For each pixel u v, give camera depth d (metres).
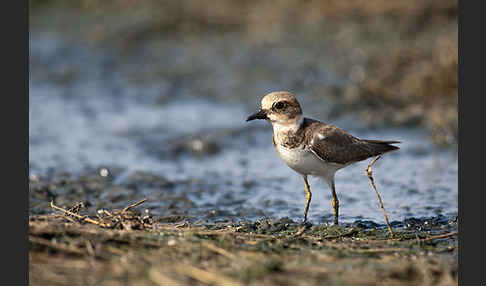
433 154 13.96
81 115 17.20
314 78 18.50
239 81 18.97
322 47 20.61
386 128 15.48
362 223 10.05
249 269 7.33
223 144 15.04
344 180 12.66
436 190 11.85
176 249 7.98
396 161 13.65
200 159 14.20
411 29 20.84
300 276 7.28
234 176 13.02
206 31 22.86
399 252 8.38
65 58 22.08
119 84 19.72
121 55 21.97
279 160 14.08
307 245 8.56
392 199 11.44
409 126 15.51
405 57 18.27
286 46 21.00
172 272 7.24
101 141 15.23
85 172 13.05
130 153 14.44
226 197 11.74
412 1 22.22
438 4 21.86
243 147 14.88
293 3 23.66
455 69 16.47
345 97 17.08
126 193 11.82
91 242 8.00
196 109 17.55
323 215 10.68
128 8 25.73
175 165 13.76
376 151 10.14
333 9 22.92
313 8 23.20
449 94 16.44
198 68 20.23
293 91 17.97
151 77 20.03
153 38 22.88
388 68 18.08
